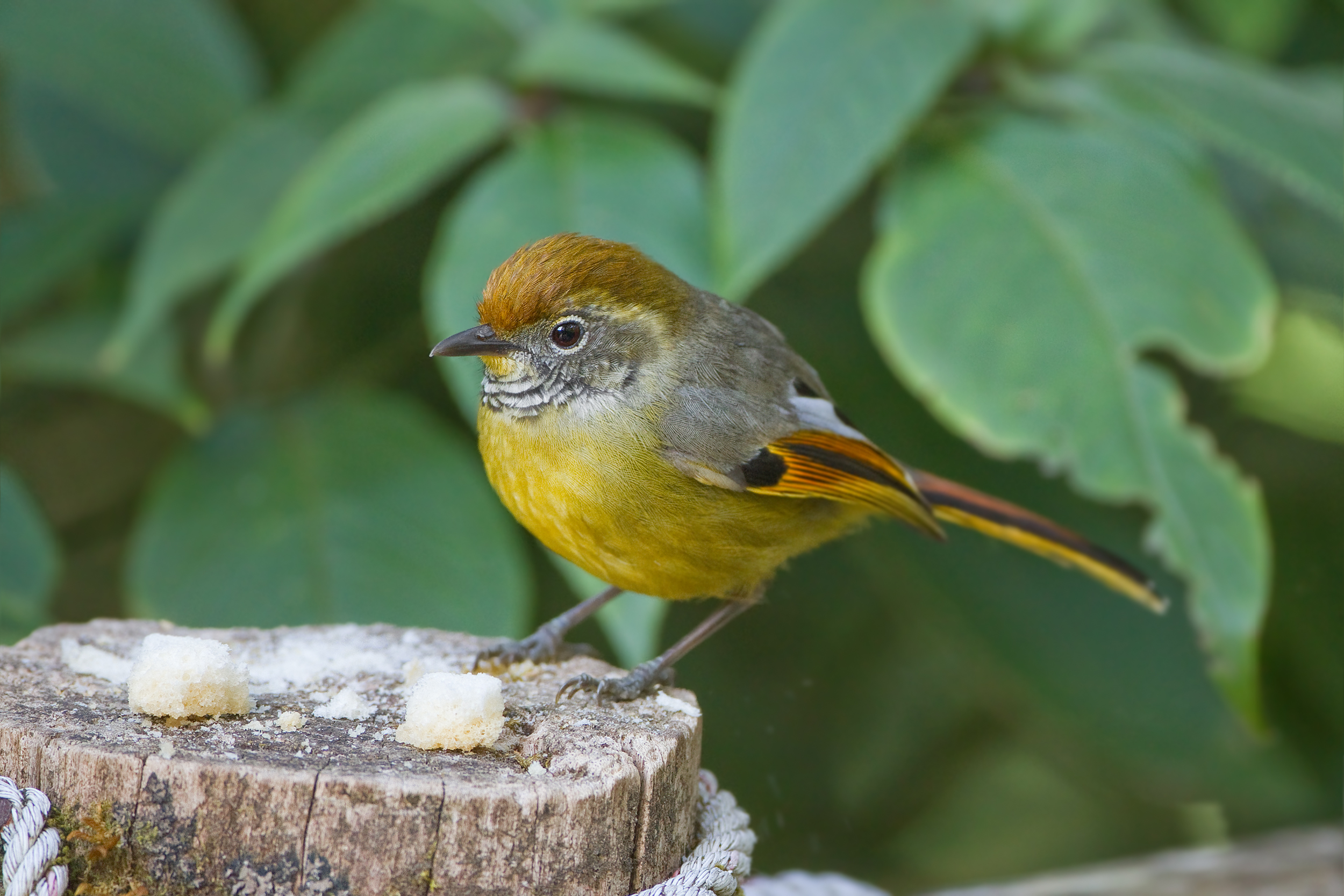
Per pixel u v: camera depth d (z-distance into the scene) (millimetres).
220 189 10492
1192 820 13031
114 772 4953
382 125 9766
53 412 12875
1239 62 11320
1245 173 12164
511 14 11133
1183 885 9164
